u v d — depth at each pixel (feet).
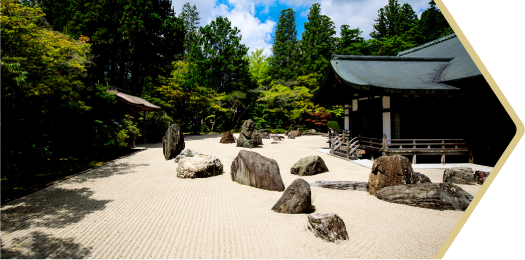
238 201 19.83
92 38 60.59
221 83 112.88
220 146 54.13
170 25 79.36
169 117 78.84
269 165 23.90
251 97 111.96
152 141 65.26
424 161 37.76
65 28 59.77
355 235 13.80
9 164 27.99
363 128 44.50
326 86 49.75
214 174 29.01
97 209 17.83
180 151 39.60
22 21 25.23
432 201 17.81
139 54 75.51
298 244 12.76
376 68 43.91
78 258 11.51
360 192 22.38
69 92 34.96
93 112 44.09
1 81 24.32
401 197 19.10
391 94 35.76
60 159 36.88
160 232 14.26
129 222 15.64
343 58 47.85
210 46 107.55
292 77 118.21
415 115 38.09
